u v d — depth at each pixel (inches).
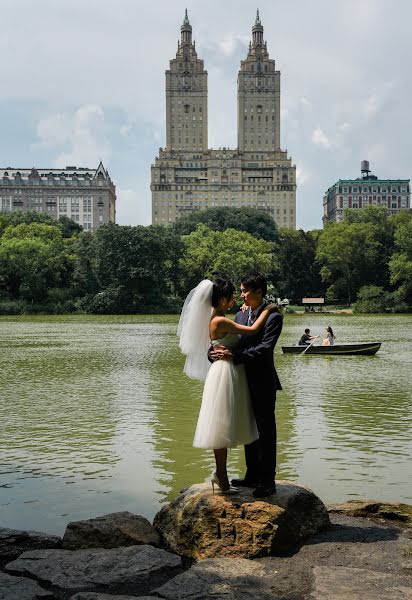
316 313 4035.4
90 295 4010.8
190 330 288.4
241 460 474.6
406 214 4766.2
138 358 1256.8
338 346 1350.9
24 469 453.1
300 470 445.4
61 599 224.4
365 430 569.0
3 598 219.6
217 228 6328.7
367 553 255.3
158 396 767.1
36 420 619.2
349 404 708.0
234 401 273.6
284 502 269.9
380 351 1445.6
